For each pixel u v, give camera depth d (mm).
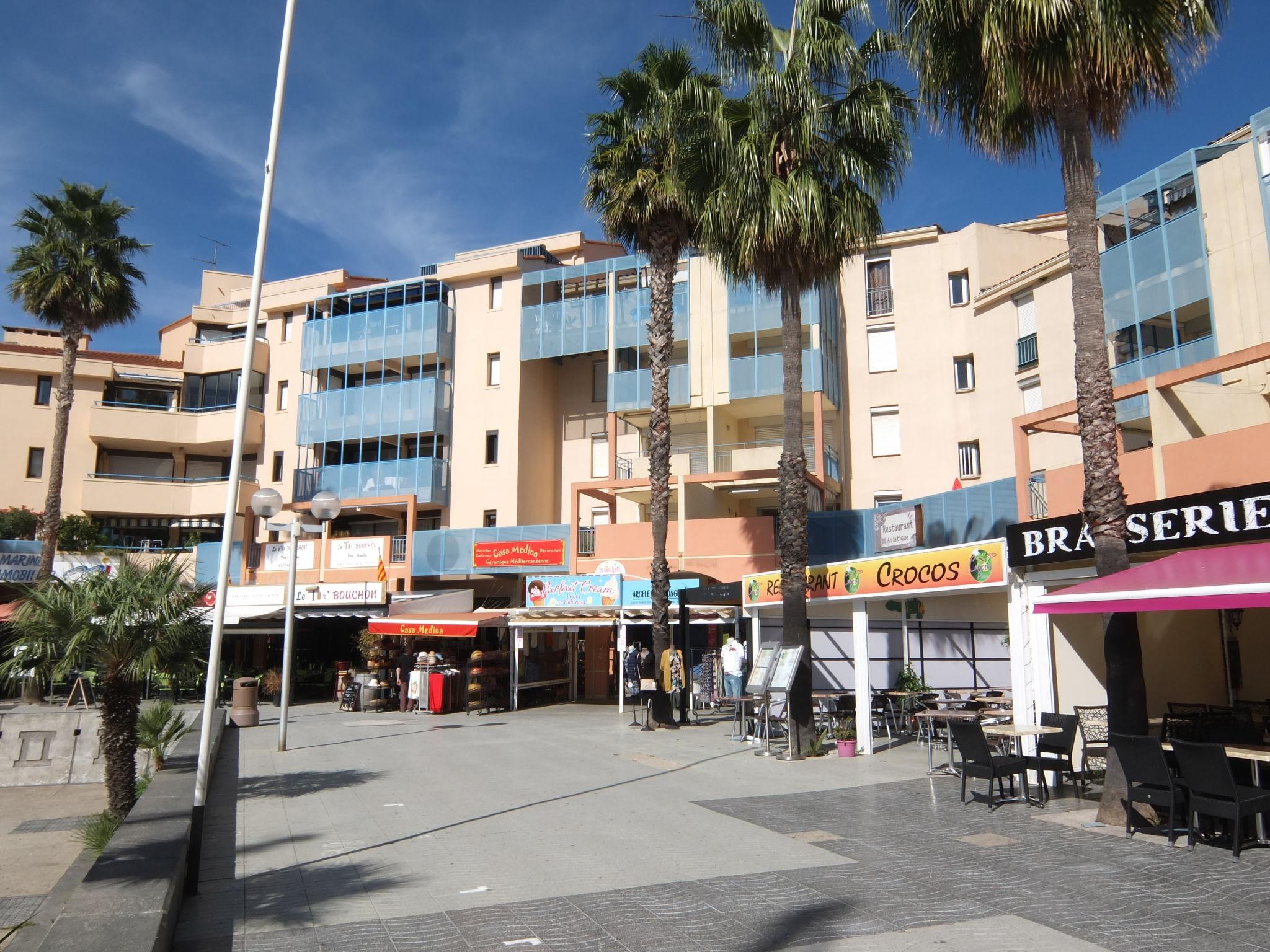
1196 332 20906
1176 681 13570
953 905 6516
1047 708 11734
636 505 34625
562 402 36844
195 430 39906
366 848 8656
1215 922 6000
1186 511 9953
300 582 34469
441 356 35562
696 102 16875
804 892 6895
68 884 6980
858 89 15547
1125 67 9414
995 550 12281
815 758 14656
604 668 30750
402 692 24922
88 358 40625
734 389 30312
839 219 15539
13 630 10992
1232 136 20344
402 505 34594
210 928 6258
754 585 18922
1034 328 27844
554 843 8742
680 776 12914
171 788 8711
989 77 10234
